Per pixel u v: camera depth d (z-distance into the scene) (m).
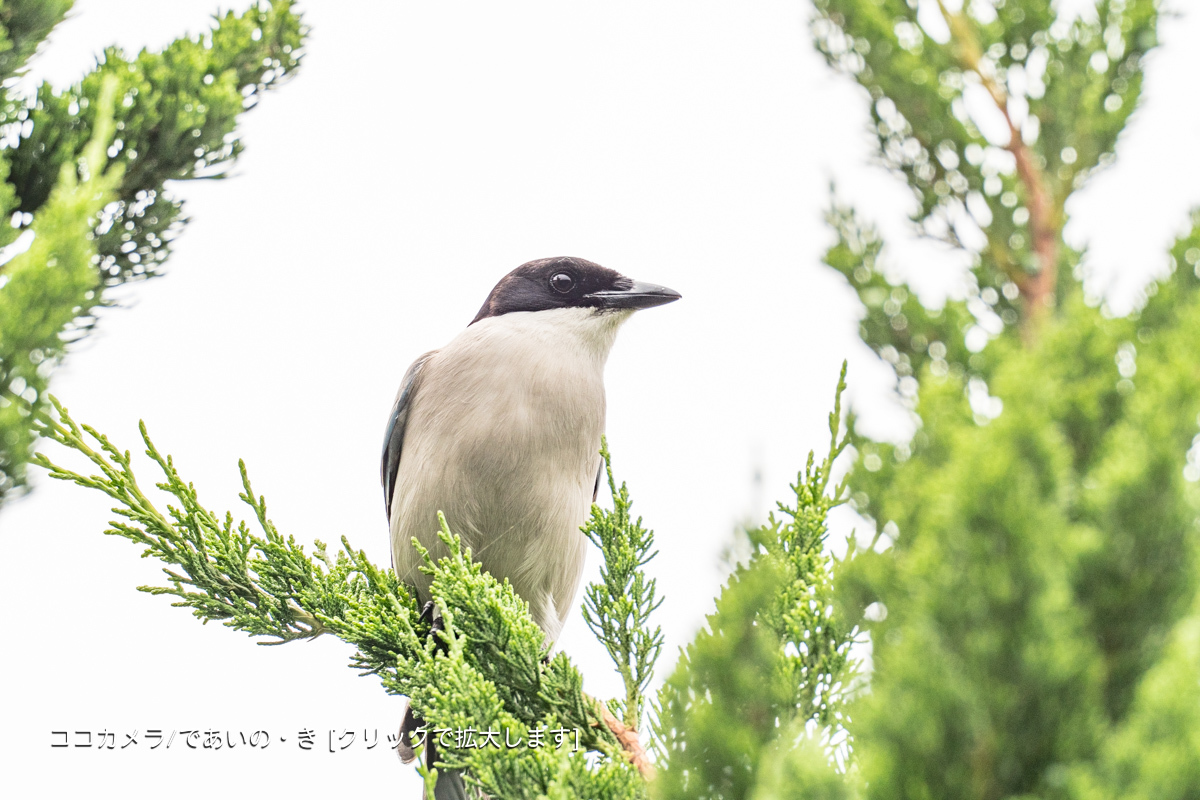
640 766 6.22
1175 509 3.04
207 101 8.84
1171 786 2.85
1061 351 3.46
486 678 6.70
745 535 4.24
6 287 4.29
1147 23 4.61
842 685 4.70
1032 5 4.76
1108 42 4.66
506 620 6.66
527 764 5.34
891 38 4.83
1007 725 3.05
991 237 4.61
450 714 5.89
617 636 6.68
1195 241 3.90
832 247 4.37
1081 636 3.15
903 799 3.15
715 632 4.12
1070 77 4.66
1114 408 3.38
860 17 4.88
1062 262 4.43
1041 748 3.06
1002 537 2.98
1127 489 3.05
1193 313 3.32
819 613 4.85
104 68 8.73
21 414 4.32
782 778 3.52
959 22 4.82
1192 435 3.10
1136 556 3.09
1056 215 4.54
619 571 6.71
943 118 4.72
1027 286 4.43
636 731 6.51
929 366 4.07
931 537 3.15
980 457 3.01
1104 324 3.54
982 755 3.07
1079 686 3.00
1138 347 3.52
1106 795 2.90
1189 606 3.12
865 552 3.76
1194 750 2.85
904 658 3.14
